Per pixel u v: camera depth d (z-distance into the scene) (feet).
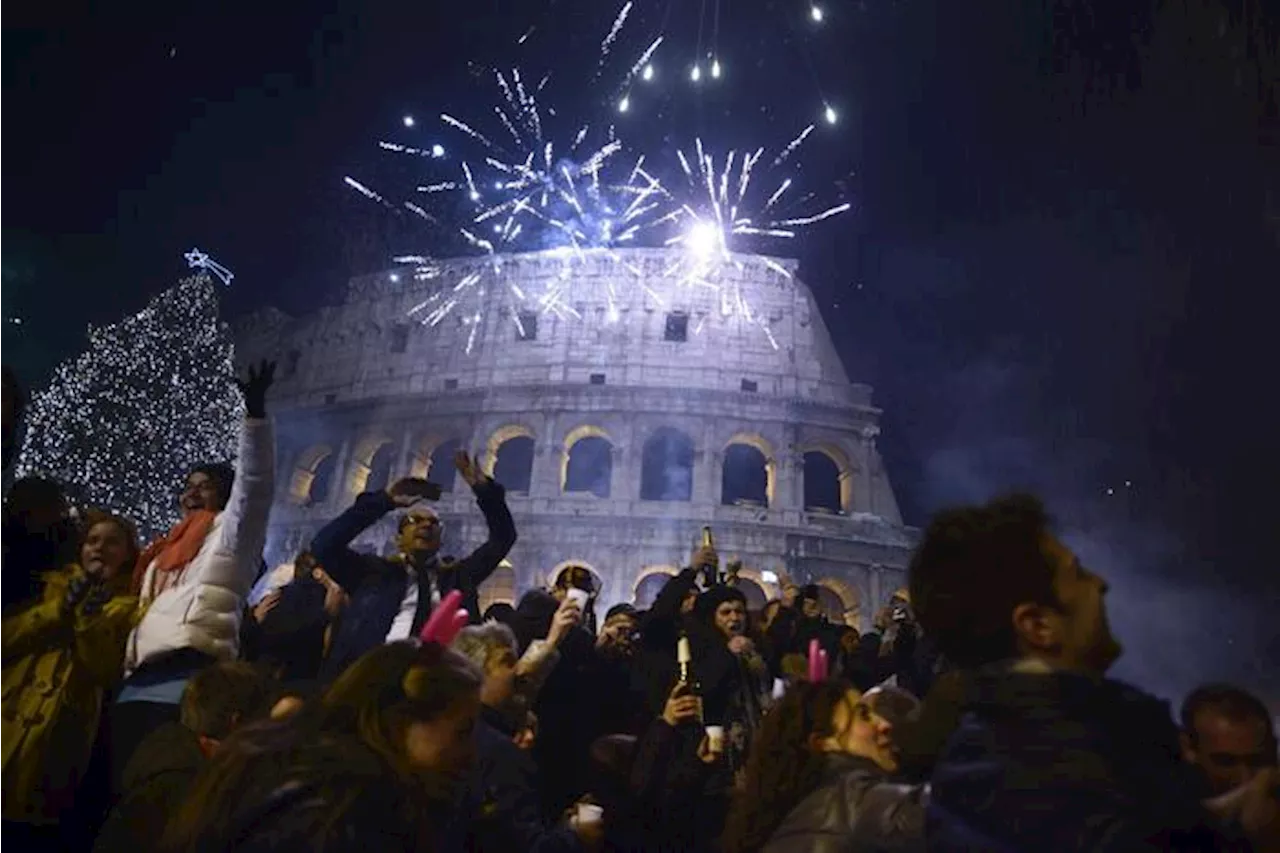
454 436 222.69
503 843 16.76
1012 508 11.13
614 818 22.74
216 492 28.53
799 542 203.82
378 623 30.25
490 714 19.90
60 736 21.80
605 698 32.14
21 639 21.99
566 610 21.68
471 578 33.30
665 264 232.94
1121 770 8.82
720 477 210.38
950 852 9.17
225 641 24.35
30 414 198.70
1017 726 9.42
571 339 228.84
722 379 222.89
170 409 211.20
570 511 205.57
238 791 11.38
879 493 215.72
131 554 25.62
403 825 11.71
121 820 16.66
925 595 11.09
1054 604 10.34
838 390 225.56
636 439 213.05
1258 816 12.33
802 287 234.99
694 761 23.06
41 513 27.12
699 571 36.78
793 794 13.78
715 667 31.96
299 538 222.69
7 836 21.07
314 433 236.84
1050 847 8.49
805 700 14.44
